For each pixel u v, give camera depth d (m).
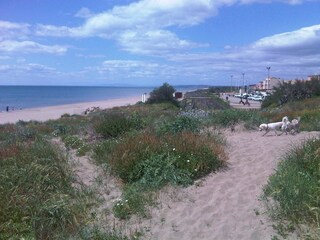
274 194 6.39
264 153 9.63
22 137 13.91
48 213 6.24
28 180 7.27
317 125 12.96
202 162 8.29
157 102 48.53
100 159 9.51
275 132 12.09
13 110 62.94
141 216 6.50
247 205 6.53
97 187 7.88
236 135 12.47
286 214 5.79
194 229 5.93
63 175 8.01
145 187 7.52
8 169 7.71
